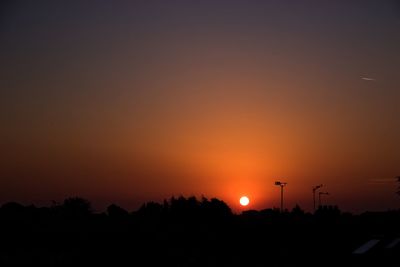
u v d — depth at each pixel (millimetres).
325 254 58594
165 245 68375
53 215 99250
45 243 75312
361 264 49531
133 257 57156
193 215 102500
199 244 72625
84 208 103625
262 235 85438
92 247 64438
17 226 86500
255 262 54031
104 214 97938
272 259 56156
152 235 73312
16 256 56625
